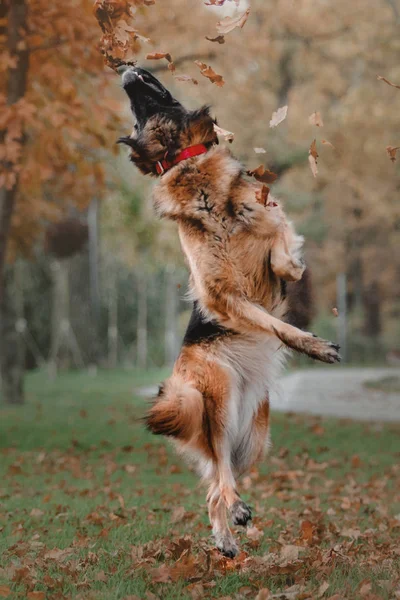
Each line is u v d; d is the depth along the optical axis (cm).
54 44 1323
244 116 3017
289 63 3061
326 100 3409
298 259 591
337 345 558
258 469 1264
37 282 3638
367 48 2927
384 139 2931
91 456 1442
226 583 537
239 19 582
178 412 591
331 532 729
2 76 1401
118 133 1398
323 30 2852
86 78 1377
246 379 620
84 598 495
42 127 1285
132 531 738
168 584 534
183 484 1134
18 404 2345
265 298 609
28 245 2267
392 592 502
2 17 1375
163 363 4184
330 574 554
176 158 625
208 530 759
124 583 532
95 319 3634
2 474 1225
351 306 5228
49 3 1245
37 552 651
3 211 1591
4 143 1326
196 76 2292
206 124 625
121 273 4225
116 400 2489
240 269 596
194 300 624
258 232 593
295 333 566
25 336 3628
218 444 605
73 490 1066
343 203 4081
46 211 2067
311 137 3020
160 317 4372
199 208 604
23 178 1391
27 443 1570
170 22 1886
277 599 495
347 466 1325
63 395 2672
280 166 3080
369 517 845
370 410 2253
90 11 1252
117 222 2567
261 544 679
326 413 2169
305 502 948
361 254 4597
